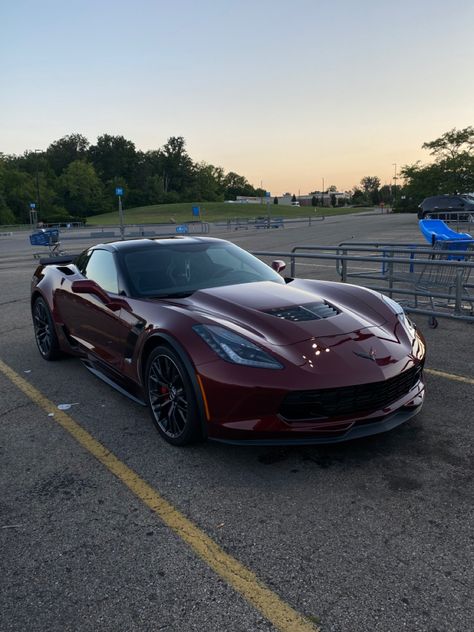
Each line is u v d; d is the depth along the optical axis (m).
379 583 2.24
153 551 2.52
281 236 27.09
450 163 46.16
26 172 125.44
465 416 3.93
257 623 2.05
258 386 3.03
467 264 6.37
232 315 3.58
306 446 3.54
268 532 2.63
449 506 2.79
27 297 10.12
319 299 3.94
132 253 4.60
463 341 6.08
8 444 3.75
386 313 3.87
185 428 3.38
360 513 2.76
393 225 33.16
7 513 2.89
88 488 3.12
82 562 2.46
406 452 3.40
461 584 2.22
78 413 4.27
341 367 3.10
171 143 163.25
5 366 5.63
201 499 2.95
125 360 4.06
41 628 2.07
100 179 146.38
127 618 2.11
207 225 40.88
